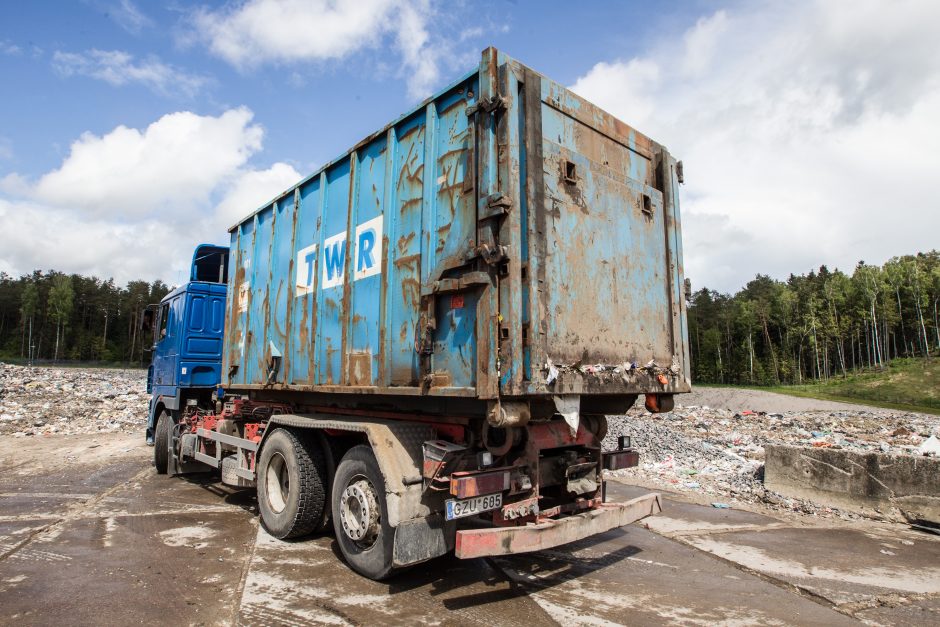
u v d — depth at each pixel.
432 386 3.79
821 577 4.44
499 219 3.46
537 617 3.54
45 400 17.83
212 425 7.43
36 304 77.19
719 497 7.50
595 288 4.00
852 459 6.84
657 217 4.87
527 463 3.92
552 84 3.94
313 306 5.39
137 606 3.61
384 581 4.12
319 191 5.51
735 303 92.88
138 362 74.62
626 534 5.64
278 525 5.12
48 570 4.28
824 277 90.81
